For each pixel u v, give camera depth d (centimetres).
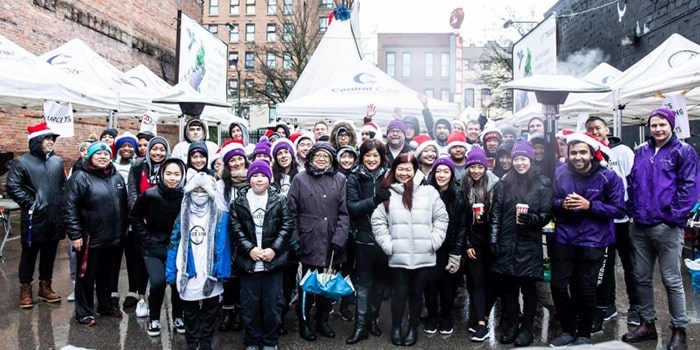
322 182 455
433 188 450
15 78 652
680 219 401
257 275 415
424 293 483
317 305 467
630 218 448
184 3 2222
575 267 424
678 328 416
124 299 567
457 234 455
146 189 477
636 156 438
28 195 520
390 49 5128
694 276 601
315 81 1093
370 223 456
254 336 416
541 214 418
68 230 468
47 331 466
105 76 912
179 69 1201
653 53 754
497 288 485
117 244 496
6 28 1163
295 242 434
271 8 5366
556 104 456
